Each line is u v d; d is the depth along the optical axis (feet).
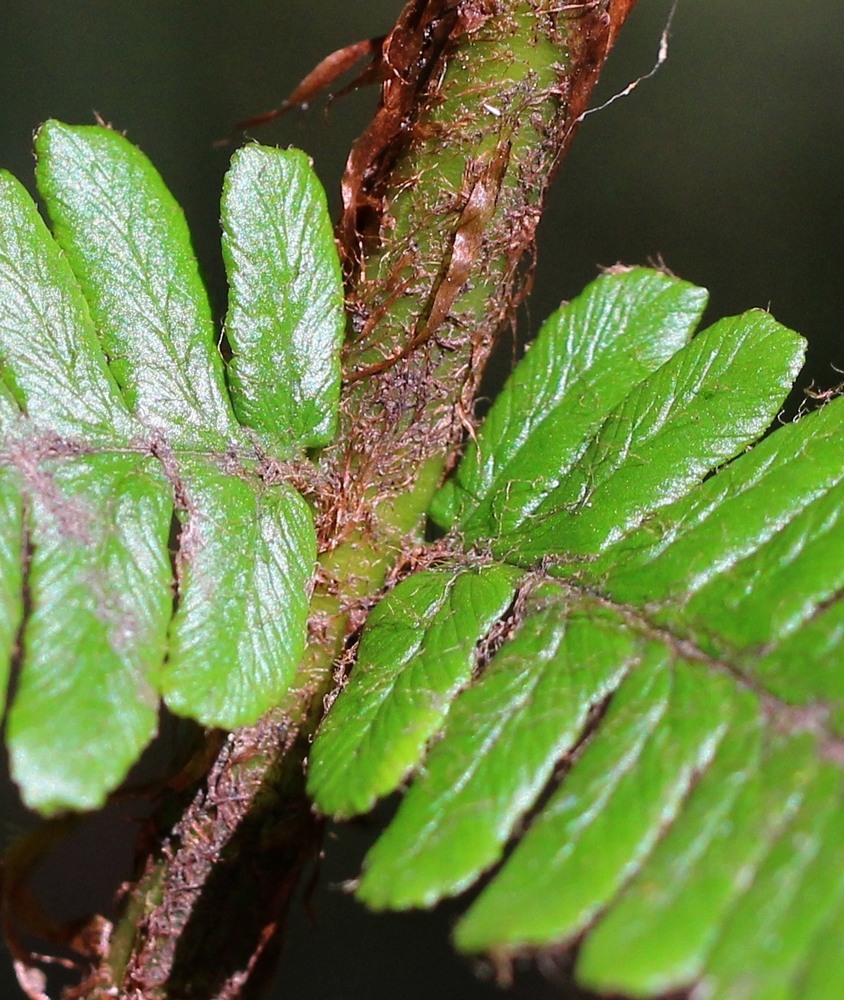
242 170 0.55
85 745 0.52
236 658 0.53
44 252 0.55
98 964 0.55
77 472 0.54
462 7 0.55
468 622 0.54
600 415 0.56
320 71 0.57
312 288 0.55
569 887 0.51
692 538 0.54
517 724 0.53
